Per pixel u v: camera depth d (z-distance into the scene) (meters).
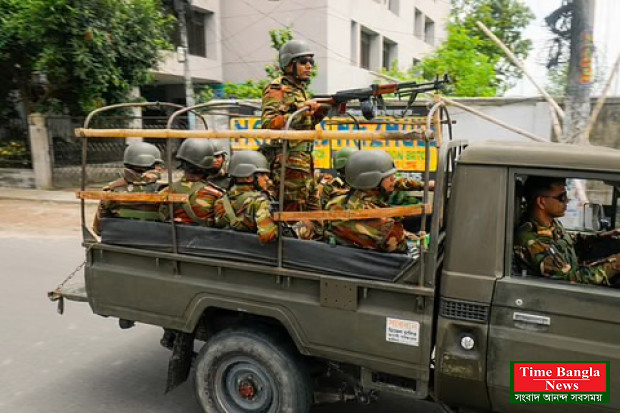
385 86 3.00
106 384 3.79
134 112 13.22
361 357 2.58
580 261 3.04
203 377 3.03
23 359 4.18
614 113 7.61
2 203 11.58
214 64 17.78
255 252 2.79
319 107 3.15
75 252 7.56
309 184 3.47
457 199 2.38
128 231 3.16
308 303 2.65
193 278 2.96
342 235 2.64
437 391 2.49
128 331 4.76
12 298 5.61
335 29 16.20
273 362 2.81
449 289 2.38
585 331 2.17
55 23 10.95
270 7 16.80
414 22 23.25
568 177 2.25
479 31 14.78
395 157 7.27
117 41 11.84
